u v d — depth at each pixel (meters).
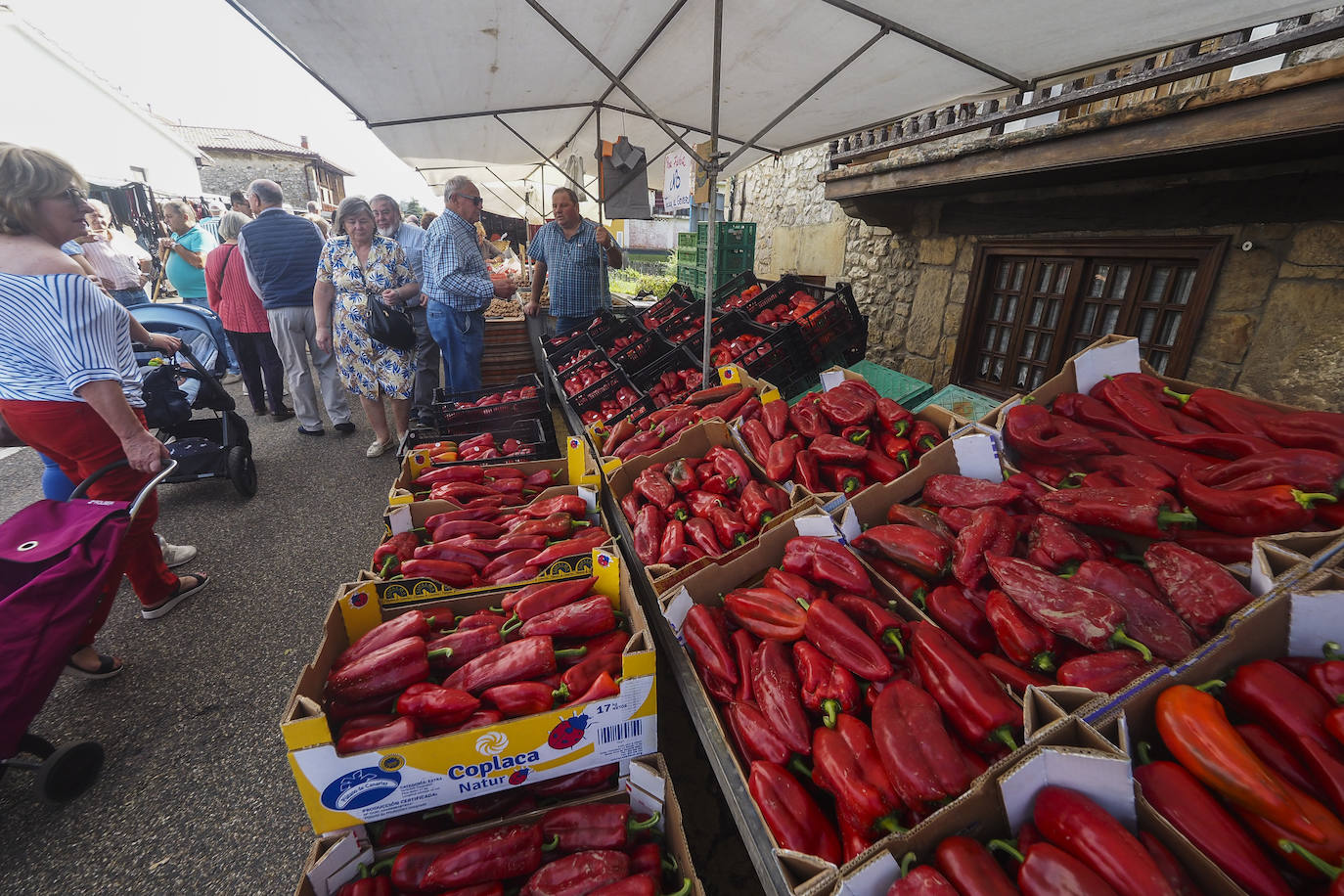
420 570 2.31
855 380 3.06
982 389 4.97
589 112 5.28
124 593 3.71
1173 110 2.67
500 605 2.30
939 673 1.54
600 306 6.14
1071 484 2.01
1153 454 1.98
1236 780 1.11
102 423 2.77
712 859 2.12
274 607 3.56
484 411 4.19
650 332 4.92
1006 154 3.55
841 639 1.74
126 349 2.87
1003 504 2.03
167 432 4.79
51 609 2.10
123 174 21.73
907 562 1.95
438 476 3.12
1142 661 1.40
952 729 1.50
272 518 4.59
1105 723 1.23
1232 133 2.50
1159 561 1.57
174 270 7.88
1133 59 2.98
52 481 3.08
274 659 3.15
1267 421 1.84
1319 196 2.85
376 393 5.44
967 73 3.39
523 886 1.59
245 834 2.25
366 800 1.60
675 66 3.71
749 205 9.59
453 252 4.85
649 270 22.75
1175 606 1.48
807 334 4.05
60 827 2.29
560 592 2.16
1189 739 1.19
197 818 2.32
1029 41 2.86
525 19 3.13
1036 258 4.46
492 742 1.64
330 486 5.12
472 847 1.60
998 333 4.86
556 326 6.77
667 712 2.76
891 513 2.22
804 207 7.81
